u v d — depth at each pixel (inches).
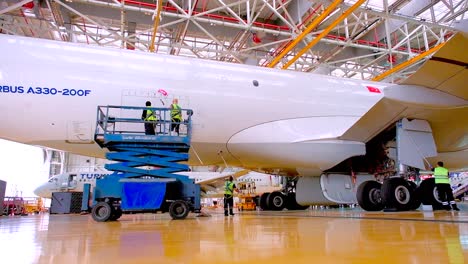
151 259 73.6
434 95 276.7
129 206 245.8
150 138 260.5
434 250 79.6
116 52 298.4
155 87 292.0
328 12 487.8
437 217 219.3
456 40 217.3
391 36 729.0
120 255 80.1
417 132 310.2
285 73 359.6
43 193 976.3
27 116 263.3
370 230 134.4
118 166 256.8
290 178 534.0
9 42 269.6
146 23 606.9
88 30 708.0
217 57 716.0
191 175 1032.2
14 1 547.2
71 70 273.4
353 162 393.1
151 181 251.6
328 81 374.3
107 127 277.1
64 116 269.3
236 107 316.2
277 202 527.2
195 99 302.4
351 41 658.2
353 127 313.1
